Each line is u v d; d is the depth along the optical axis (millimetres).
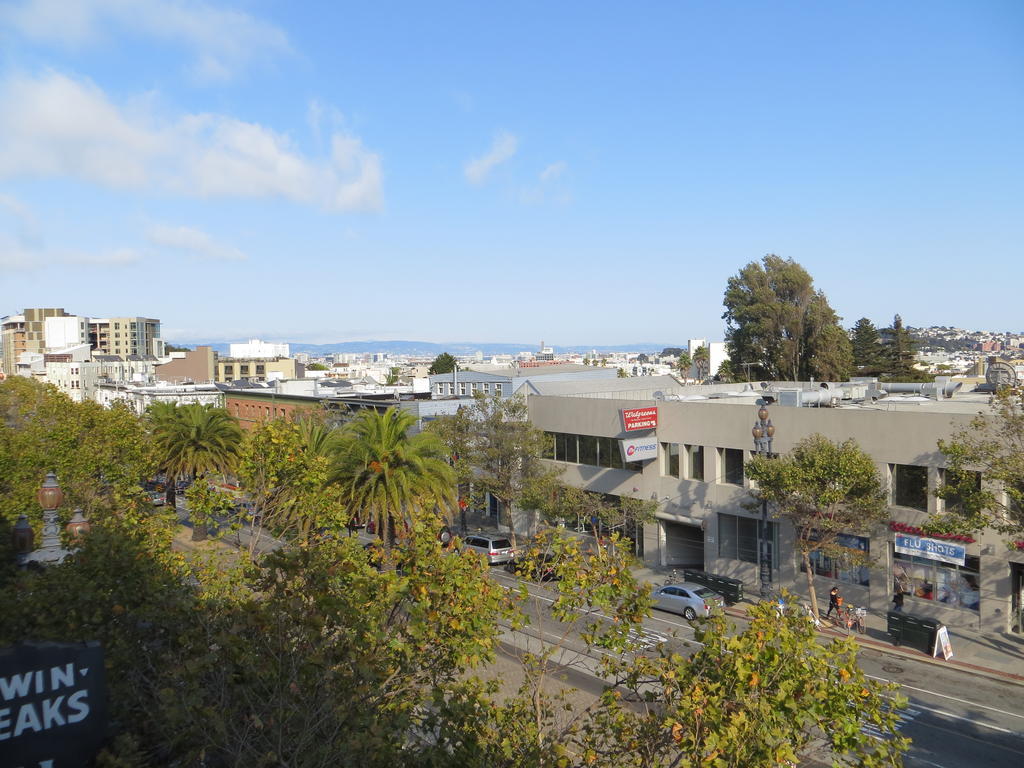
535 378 78500
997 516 24875
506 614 11750
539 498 38375
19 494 28750
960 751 18672
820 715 9477
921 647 26188
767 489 29062
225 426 52375
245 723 8602
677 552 40156
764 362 85000
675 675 10078
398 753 9539
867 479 27906
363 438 34375
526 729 10648
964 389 46031
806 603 32219
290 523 20188
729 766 8688
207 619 11242
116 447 36188
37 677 6848
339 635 10109
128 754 8039
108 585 13055
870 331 98812
